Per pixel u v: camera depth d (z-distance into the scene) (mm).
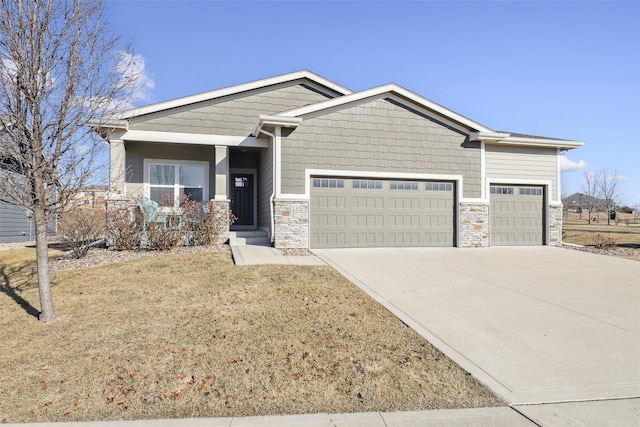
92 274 7273
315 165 10852
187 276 7098
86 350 4039
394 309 5480
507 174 12781
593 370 3654
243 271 7445
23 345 4195
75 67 4688
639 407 2998
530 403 3047
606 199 36625
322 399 3078
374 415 2836
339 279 7129
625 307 5746
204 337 4359
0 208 14273
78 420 2771
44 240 4969
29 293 6160
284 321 4867
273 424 2703
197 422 2730
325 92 13211
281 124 10383
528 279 7586
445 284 7027
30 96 4402
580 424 2746
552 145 12844
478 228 12211
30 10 4352
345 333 4527
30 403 3027
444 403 3033
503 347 4199
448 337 4473
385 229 11477
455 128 12070
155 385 3311
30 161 4551
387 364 3740
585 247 12945
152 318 4992
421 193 11836
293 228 10625
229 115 12164
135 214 9977
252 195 14469
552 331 4707
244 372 3539
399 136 11547
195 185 12898
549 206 13164
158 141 11461
